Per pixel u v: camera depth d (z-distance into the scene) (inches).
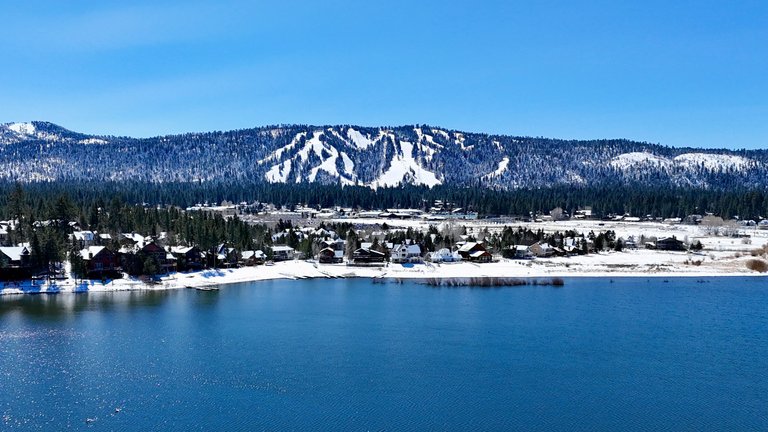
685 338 4106.8
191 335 4089.6
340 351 3742.6
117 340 3929.6
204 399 2908.5
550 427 2672.2
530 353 3735.2
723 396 3041.3
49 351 3644.2
